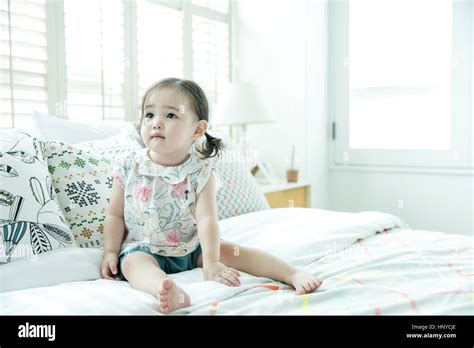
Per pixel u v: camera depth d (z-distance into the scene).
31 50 1.97
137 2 2.48
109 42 2.32
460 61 2.74
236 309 0.93
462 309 0.93
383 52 2.99
